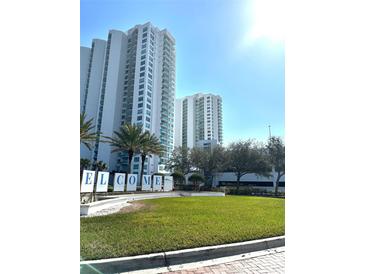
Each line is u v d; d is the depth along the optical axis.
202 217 6.35
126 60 55.78
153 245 3.54
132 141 25.14
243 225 5.14
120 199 11.73
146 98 52.53
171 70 61.06
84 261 2.91
